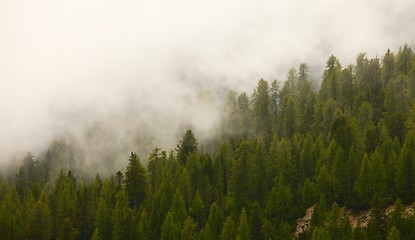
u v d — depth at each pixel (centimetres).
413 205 6359
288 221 7725
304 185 7944
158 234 7962
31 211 8538
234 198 8481
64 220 8281
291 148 9250
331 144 8594
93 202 9088
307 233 6994
